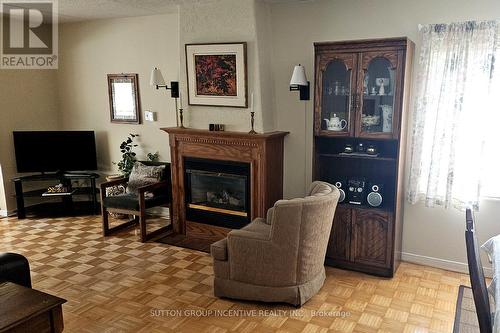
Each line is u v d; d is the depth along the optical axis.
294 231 2.81
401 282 3.34
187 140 4.29
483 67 3.09
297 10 3.87
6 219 5.13
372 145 3.56
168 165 4.71
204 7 4.05
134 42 4.95
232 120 4.09
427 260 3.65
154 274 3.51
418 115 3.38
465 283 3.32
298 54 3.93
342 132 3.48
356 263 3.56
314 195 3.03
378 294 3.15
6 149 5.21
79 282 3.36
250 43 3.85
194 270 3.59
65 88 5.65
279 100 4.09
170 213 4.66
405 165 3.57
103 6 4.26
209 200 4.40
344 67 3.45
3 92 5.12
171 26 4.65
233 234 2.95
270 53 4.04
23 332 1.68
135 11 4.53
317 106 3.53
